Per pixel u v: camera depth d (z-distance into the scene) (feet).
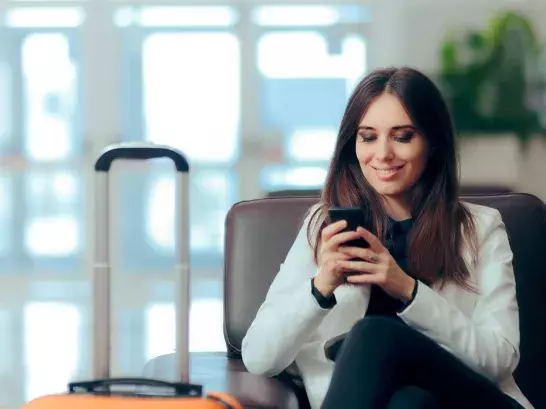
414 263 6.97
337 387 5.68
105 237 5.76
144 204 26.40
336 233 6.56
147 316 21.54
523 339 7.32
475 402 5.96
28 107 26.40
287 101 26.48
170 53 26.40
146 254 26.50
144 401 5.25
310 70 26.43
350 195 7.13
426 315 6.46
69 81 26.37
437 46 25.89
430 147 6.98
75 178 26.48
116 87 26.37
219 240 26.68
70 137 26.48
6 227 26.58
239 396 6.14
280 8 26.27
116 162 26.23
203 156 26.61
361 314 7.02
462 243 6.99
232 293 7.66
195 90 26.50
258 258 7.68
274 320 6.74
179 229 5.69
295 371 7.35
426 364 5.81
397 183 6.88
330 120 26.50
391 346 5.74
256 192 26.61
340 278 6.57
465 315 6.82
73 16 26.23
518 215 7.55
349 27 26.23
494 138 22.59
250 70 26.43
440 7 25.84
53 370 15.89
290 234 7.71
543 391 7.26
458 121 22.50
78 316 21.54
